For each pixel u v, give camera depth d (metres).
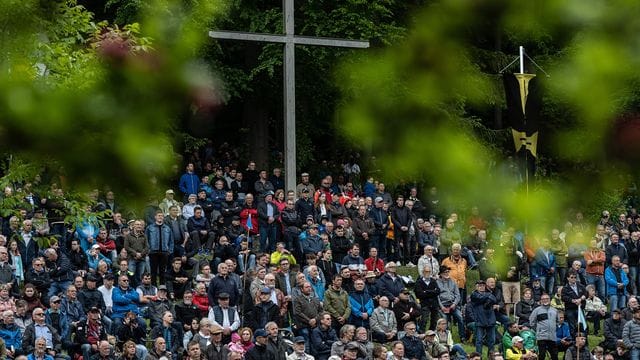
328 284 39.09
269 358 30.81
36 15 7.36
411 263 44.66
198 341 31.83
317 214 43.41
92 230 36.75
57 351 30.39
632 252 43.50
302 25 49.12
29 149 5.63
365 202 43.69
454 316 38.75
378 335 34.91
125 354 30.06
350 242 41.12
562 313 38.66
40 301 33.22
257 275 34.84
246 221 42.09
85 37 9.53
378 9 20.75
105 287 33.62
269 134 59.69
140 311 33.72
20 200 13.19
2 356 26.67
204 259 40.75
